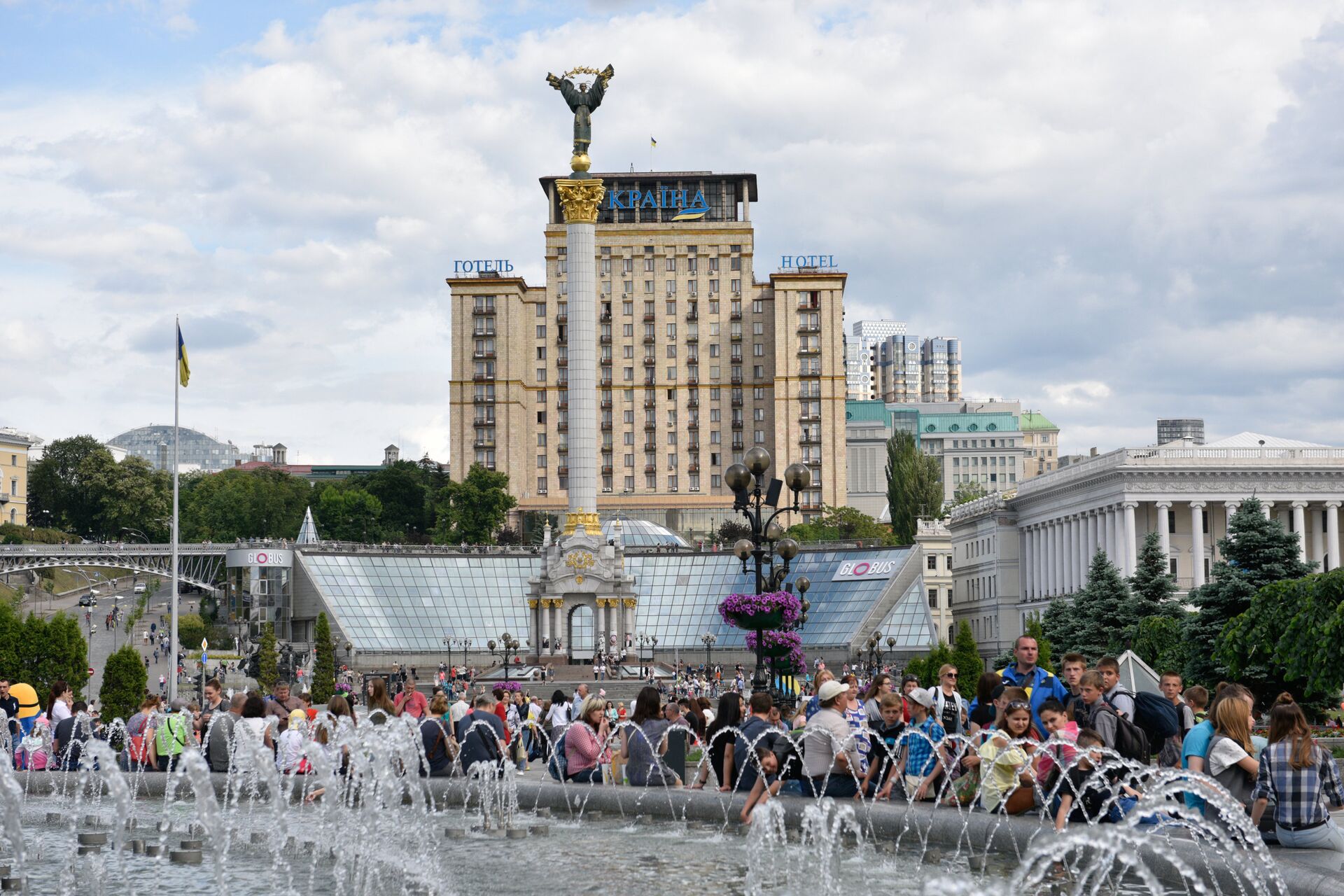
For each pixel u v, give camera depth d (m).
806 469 47.69
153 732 32.16
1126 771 22.11
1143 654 93.62
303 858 23.42
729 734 27.69
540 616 151.62
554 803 28.44
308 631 161.75
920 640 156.38
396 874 21.27
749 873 19.94
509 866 21.72
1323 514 138.25
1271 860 17.47
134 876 21.53
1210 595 80.69
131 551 182.12
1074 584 151.88
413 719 30.12
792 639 48.25
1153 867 18.84
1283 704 19.34
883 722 26.31
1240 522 83.56
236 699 30.73
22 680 67.06
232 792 29.75
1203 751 20.58
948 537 198.00
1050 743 21.86
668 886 19.94
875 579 162.62
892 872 20.61
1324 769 19.19
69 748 33.75
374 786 24.14
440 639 161.62
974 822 21.94
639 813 27.11
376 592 163.88
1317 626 60.53
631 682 125.19
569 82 140.50
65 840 25.44
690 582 169.88
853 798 25.41
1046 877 19.80
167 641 160.50
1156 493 135.88
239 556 166.88
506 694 44.41
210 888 20.56
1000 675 26.25
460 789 29.59
